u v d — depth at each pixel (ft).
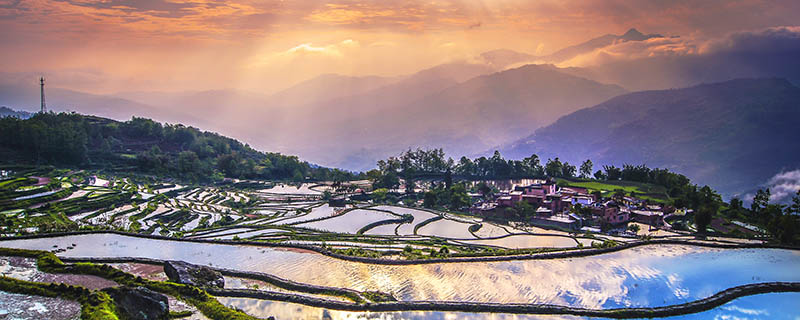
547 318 211.41
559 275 266.36
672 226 542.98
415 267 275.59
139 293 187.93
